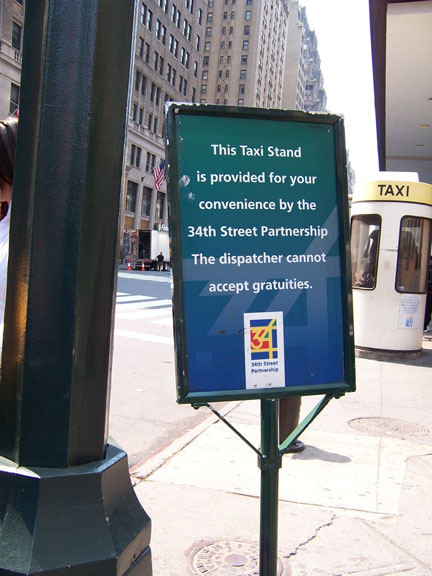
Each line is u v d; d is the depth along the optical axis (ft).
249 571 9.11
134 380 23.25
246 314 7.14
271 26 370.12
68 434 5.41
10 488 5.28
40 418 5.39
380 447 15.53
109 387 5.90
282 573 9.13
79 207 5.36
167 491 12.07
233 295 7.11
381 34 32.94
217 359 7.02
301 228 7.40
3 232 6.39
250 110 7.18
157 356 28.12
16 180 5.56
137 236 154.51
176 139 6.98
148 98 209.77
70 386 5.38
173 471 13.25
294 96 477.36
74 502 5.32
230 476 13.03
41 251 5.35
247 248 7.18
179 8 226.38
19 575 4.91
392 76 39.11
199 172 7.06
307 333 7.35
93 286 5.53
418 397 21.88
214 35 338.75
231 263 7.12
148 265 148.77
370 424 17.88
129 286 69.87
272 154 7.33
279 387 7.20
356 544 10.16
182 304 6.88
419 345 30.71
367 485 12.83
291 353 7.28
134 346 30.27
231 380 7.06
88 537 5.27
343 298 7.43
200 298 7.00
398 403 20.77
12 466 5.38
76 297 5.38
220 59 338.75
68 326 5.36
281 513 11.25
